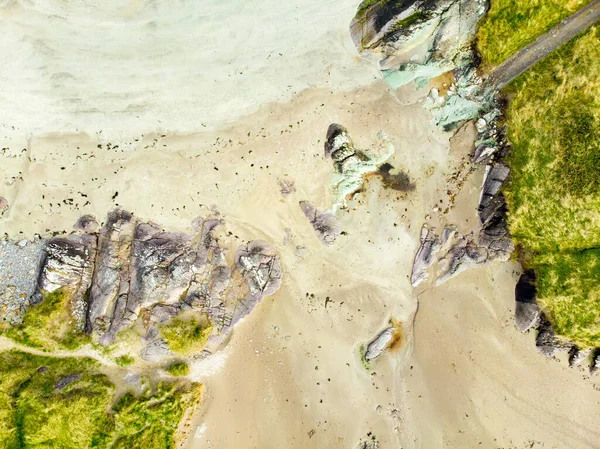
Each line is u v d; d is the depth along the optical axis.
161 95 10.10
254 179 10.30
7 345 10.18
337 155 10.10
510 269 10.12
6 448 9.84
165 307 10.17
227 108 10.17
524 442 10.27
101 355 10.21
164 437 10.14
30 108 10.13
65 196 10.27
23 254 10.29
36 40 9.93
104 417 10.04
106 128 10.20
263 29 9.95
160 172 10.27
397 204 10.30
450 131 10.15
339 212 10.31
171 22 9.90
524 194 9.59
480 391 10.32
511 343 10.21
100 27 9.91
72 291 10.28
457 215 10.23
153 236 10.22
